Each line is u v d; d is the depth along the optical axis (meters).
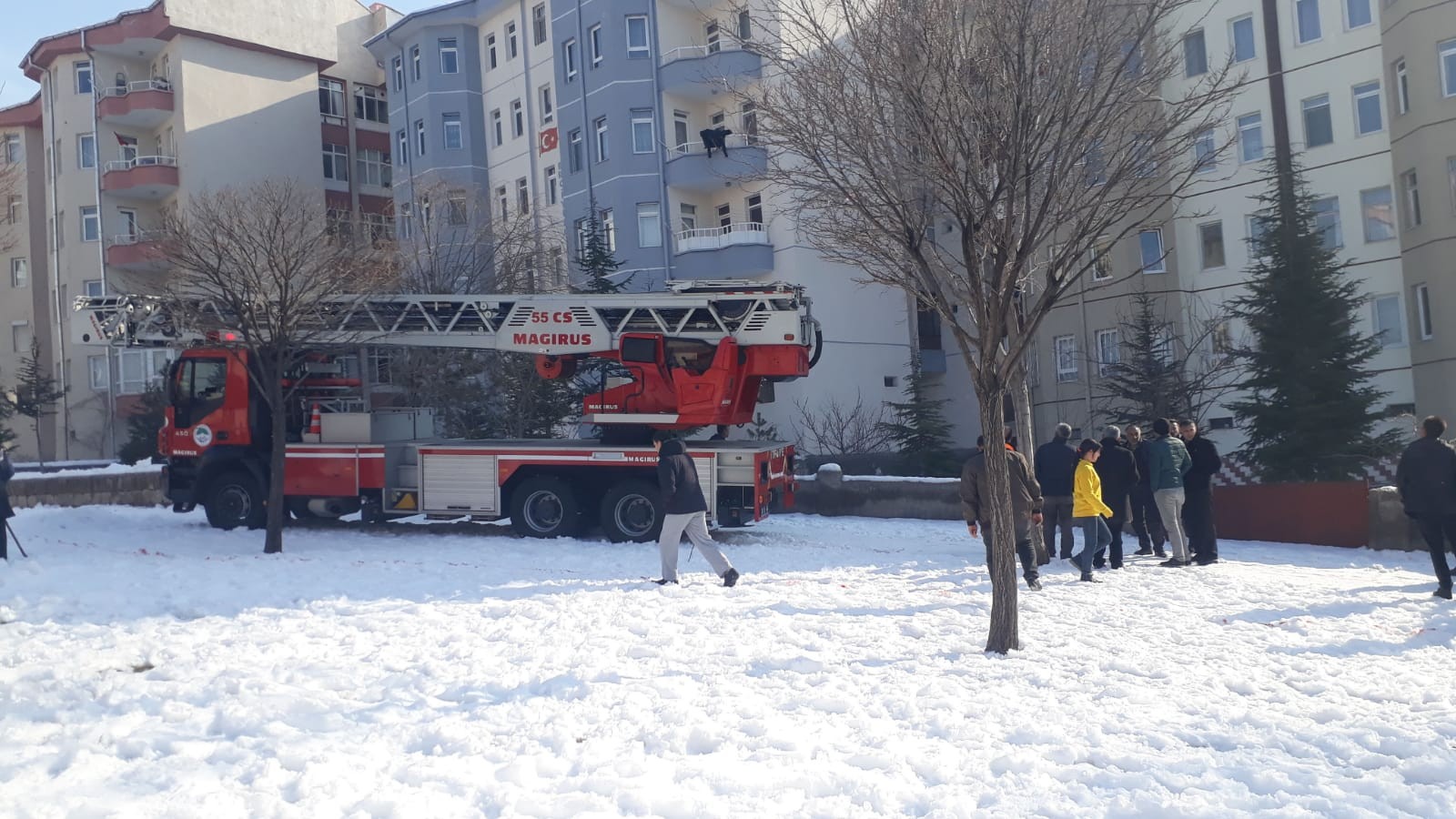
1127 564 13.82
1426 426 10.80
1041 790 5.11
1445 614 9.58
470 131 39.66
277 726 6.33
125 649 8.67
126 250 40.88
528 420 26.39
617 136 33.41
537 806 4.91
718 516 16.58
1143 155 10.36
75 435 43.31
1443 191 26.81
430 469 17.86
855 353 32.41
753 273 31.73
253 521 18.67
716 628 9.11
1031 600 10.60
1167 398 24.78
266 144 42.78
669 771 5.44
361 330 17.39
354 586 12.10
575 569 13.61
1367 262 29.42
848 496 20.83
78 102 43.28
